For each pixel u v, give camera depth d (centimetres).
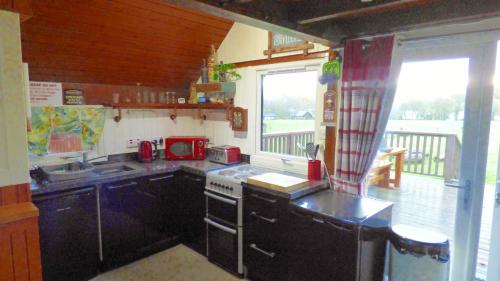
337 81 253
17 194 175
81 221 255
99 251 272
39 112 278
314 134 282
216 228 287
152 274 277
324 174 269
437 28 203
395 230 201
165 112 369
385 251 210
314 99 283
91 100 315
